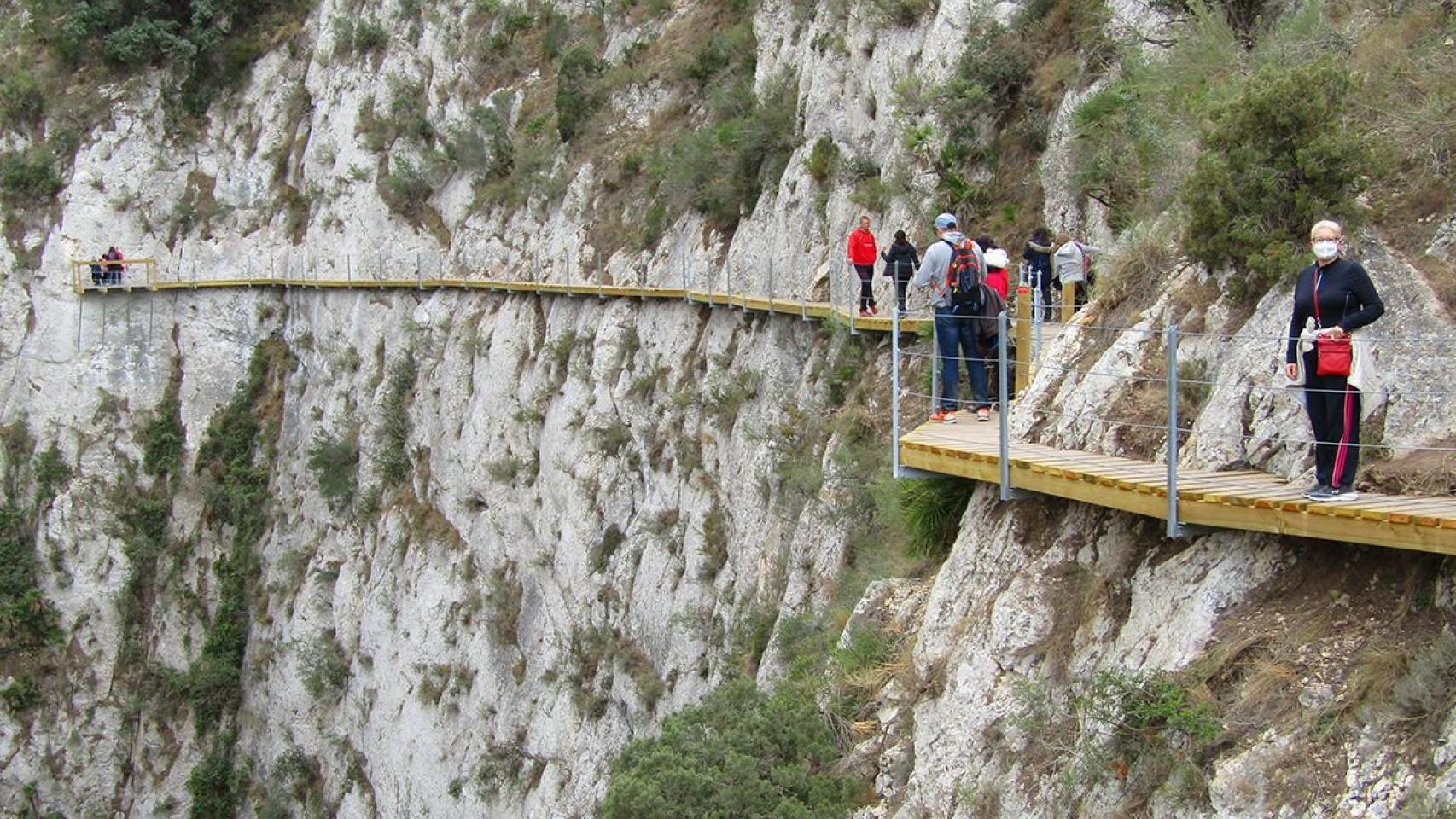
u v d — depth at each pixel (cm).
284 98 5144
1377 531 874
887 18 2712
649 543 2848
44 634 4619
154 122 5222
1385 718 834
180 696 4447
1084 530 1159
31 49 5394
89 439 4841
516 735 3164
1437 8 1315
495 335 3744
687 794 1305
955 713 1179
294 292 4788
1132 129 1789
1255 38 1719
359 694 3841
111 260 4922
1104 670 1019
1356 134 1147
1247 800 865
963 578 1295
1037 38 2322
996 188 2267
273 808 3947
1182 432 1153
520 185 4122
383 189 4591
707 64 3728
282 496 4503
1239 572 984
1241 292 1169
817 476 2164
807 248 2719
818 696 1466
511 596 3356
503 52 4594
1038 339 1552
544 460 3372
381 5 4969
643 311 3203
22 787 4484
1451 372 991
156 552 4662
